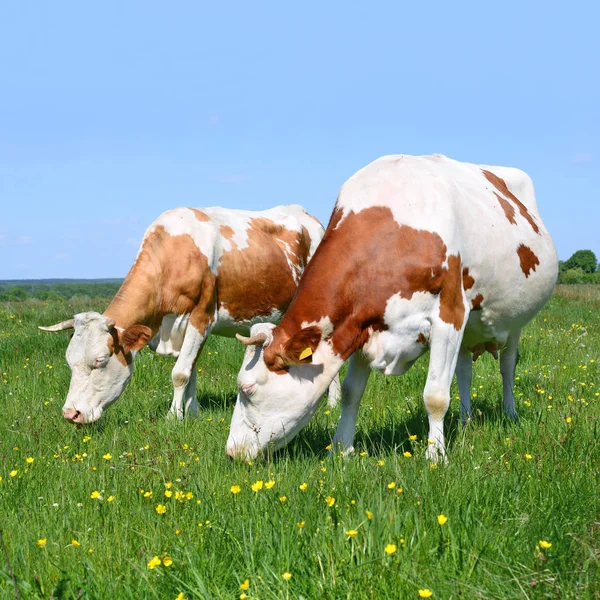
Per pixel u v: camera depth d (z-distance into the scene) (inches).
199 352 298.4
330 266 190.9
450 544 122.5
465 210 208.5
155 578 119.7
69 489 167.6
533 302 247.1
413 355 201.0
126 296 280.7
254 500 149.6
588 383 292.2
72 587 116.4
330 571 114.3
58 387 305.9
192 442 217.2
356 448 216.5
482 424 230.2
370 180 202.5
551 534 129.8
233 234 321.7
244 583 110.2
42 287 2891.2
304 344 183.2
